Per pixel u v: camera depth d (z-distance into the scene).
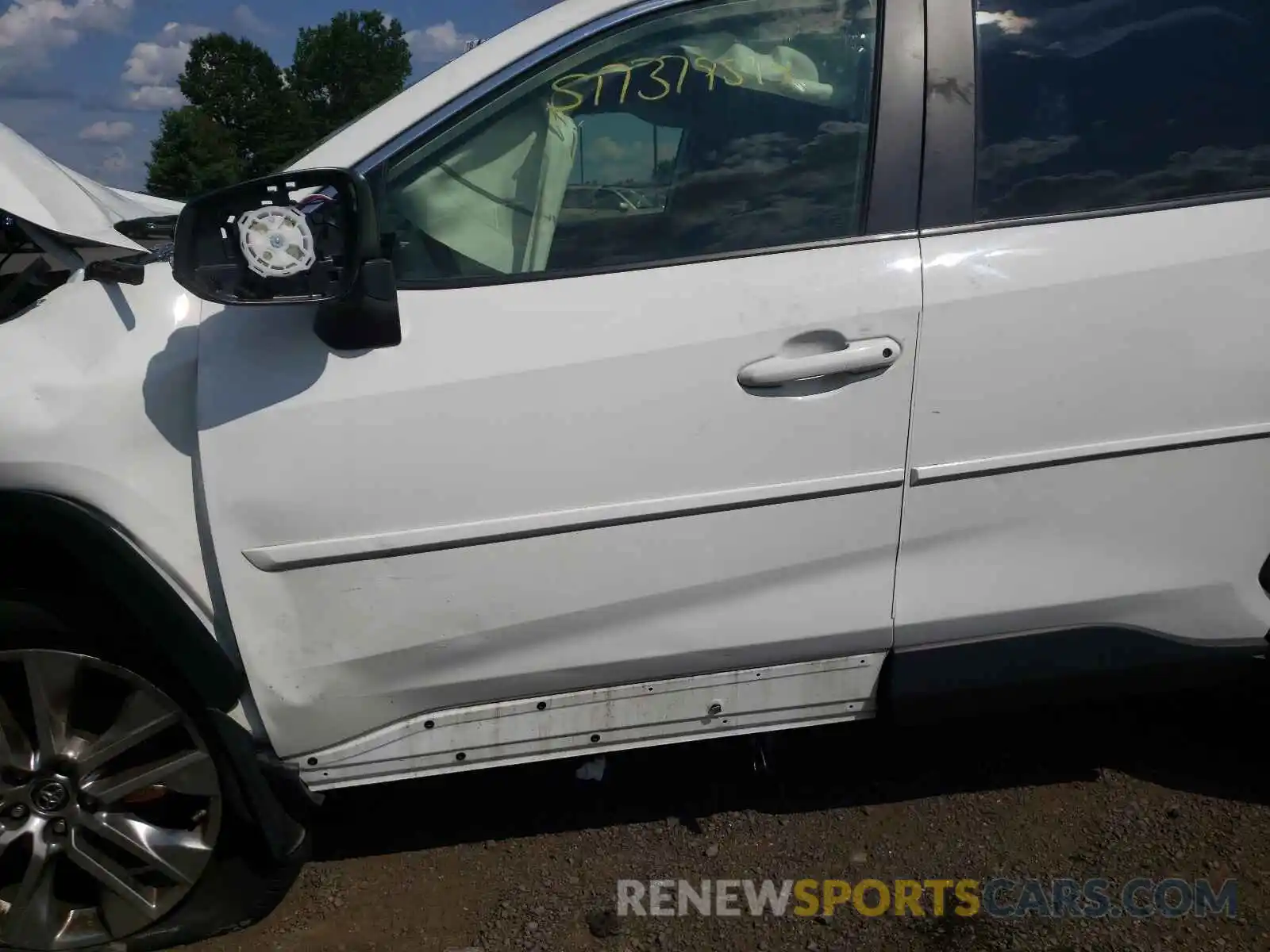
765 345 2.22
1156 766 2.92
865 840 2.71
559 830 2.81
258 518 2.17
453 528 2.21
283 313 2.20
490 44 2.38
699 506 2.26
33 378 2.13
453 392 2.17
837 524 2.32
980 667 2.45
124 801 2.52
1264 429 2.40
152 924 2.43
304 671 2.26
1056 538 2.40
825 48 2.38
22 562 2.26
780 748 2.96
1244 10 2.49
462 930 2.48
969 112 2.35
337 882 2.66
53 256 2.22
